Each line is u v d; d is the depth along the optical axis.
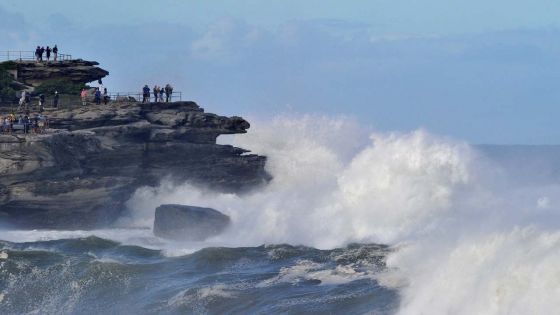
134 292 160.88
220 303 147.62
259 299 147.25
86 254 190.12
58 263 178.25
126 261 181.38
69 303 160.00
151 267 174.25
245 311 142.88
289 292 149.50
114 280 167.62
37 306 160.75
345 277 156.38
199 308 147.12
